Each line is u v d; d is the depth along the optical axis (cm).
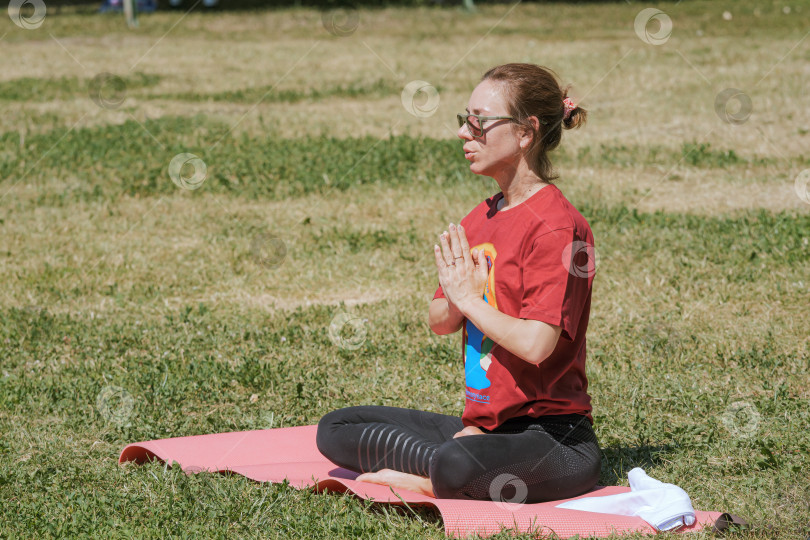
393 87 1906
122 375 655
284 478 466
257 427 575
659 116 1541
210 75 2153
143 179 1240
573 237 403
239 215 1094
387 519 423
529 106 412
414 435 446
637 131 1447
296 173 1252
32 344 720
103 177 1257
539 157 420
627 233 960
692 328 722
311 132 1505
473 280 409
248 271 909
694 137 1398
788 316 744
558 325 398
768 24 2758
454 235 413
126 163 1315
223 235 1023
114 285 862
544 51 2330
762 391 605
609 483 488
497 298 412
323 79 2047
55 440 555
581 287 407
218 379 648
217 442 527
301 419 586
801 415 556
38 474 501
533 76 415
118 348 714
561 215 406
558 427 423
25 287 864
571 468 423
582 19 3155
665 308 770
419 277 881
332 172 1236
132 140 1442
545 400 418
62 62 2408
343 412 464
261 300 835
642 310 767
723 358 657
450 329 452
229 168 1272
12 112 1688
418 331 739
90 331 749
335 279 883
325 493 453
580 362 426
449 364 671
